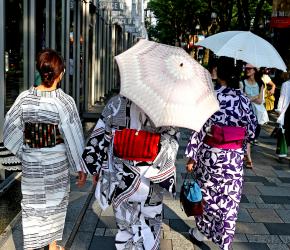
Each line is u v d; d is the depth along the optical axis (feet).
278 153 25.72
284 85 24.53
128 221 10.11
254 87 24.04
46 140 10.53
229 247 12.22
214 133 11.76
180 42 155.84
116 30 72.23
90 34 43.93
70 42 33.71
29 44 22.02
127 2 75.56
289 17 49.42
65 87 30.99
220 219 12.23
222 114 11.71
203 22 111.24
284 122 23.61
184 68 9.58
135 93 9.26
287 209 17.30
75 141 10.68
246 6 55.36
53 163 10.69
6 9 19.06
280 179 21.97
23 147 10.74
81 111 39.19
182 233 14.24
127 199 9.93
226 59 11.86
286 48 63.05
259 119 24.12
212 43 16.65
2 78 17.87
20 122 10.63
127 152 9.66
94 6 43.11
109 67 62.90
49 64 10.44
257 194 19.19
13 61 20.38
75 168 10.82
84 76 39.29
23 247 11.93
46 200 10.80
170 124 9.00
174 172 9.95
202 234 13.12
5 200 16.56
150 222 10.18
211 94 9.86
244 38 16.02
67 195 11.25
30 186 10.73
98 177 10.57
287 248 13.58
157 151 9.64
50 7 26.05
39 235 10.91
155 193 10.05
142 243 9.98
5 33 18.93
